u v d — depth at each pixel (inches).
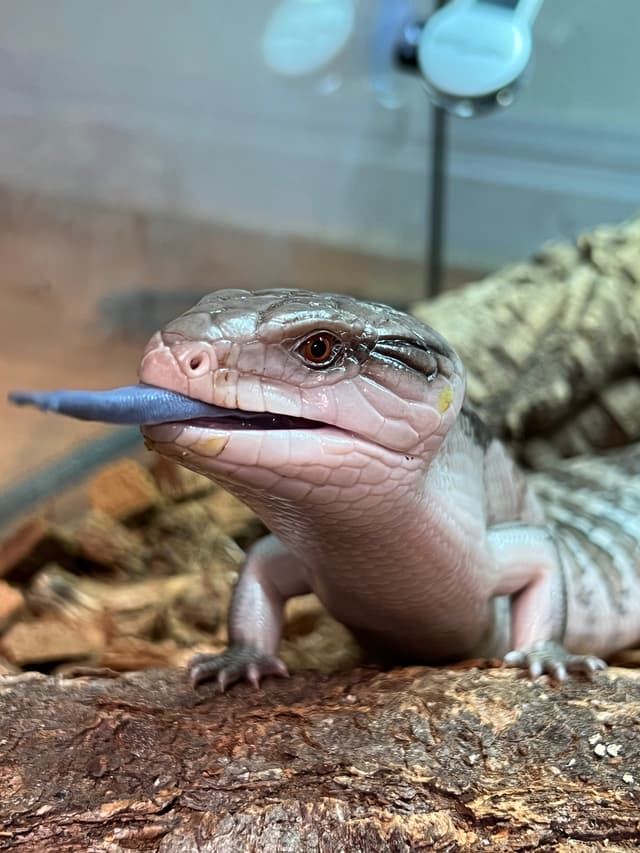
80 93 16.1
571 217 17.1
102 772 5.0
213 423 4.9
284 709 5.6
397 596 6.4
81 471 11.0
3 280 14.6
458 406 5.7
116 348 13.6
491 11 10.8
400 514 5.6
